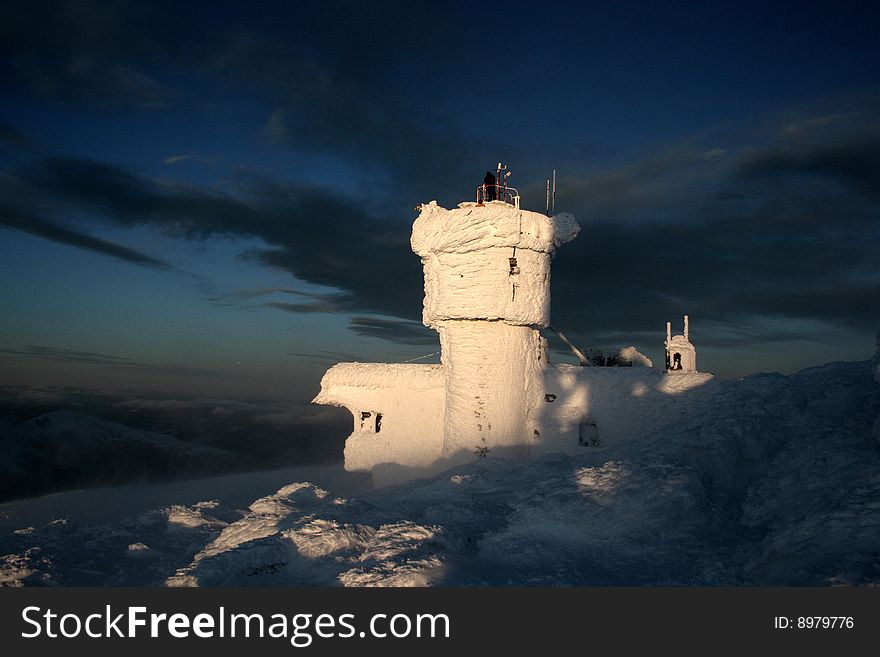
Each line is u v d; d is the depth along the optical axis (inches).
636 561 480.1
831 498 456.1
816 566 390.0
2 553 543.2
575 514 545.6
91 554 553.6
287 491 725.3
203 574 440.5
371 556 467.2
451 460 995.3
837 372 745.0
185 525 651.5
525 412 1008.2
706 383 912.3
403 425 1140.5
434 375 1115.9
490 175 1036.5
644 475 566.6
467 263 971.9
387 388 1158.3
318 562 474.0
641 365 1101.7
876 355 594.6
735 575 441.7
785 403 693.9
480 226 955.3
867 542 395.2
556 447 984.3
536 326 1007.6
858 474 490.9
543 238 978.7
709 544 496.7
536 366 1024.2
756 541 486.6
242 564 458.0
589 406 975.0
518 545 513.0
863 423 606.2
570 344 1102.4
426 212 1039.0
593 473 596.7
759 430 649.6
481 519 594.6
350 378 1197.1
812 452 565.0
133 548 570.6
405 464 1130.7
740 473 613.0
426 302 1047.6
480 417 984.3
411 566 441.7
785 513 502.3
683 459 608.7
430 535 497.7
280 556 473.7
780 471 581.6
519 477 746.8
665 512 529.3
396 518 577.9
